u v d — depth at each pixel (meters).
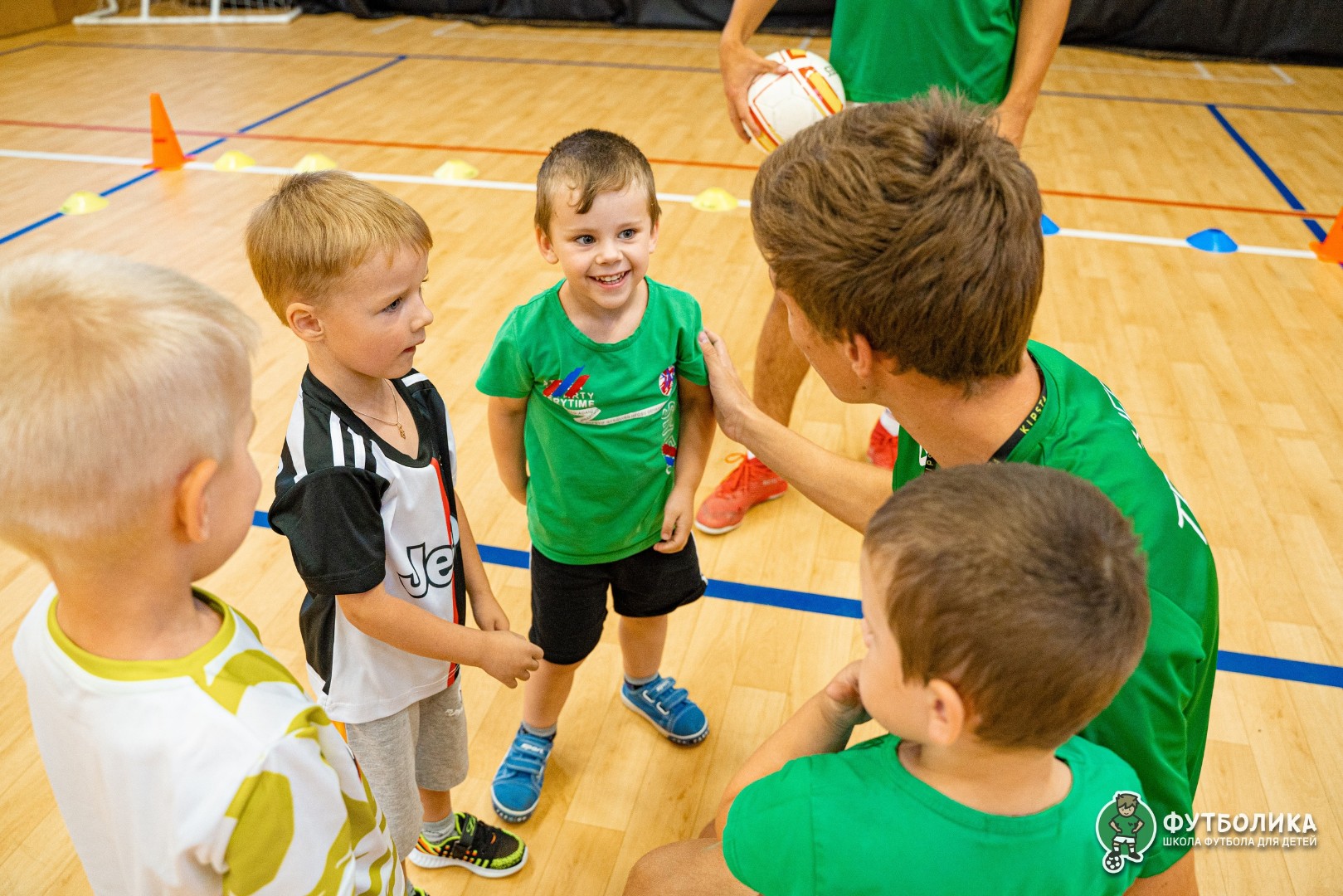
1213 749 1.89
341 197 1.12
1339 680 2.05
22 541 0.70
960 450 1.02
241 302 3.49
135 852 0.77
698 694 2.04
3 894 1.58
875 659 0.76
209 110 5.84
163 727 0.72
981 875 0.77
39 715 0.79
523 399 1.53
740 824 0.85
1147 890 0.89
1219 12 7.09
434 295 3.59
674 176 4.86
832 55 2.52
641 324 1.47
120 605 0.73
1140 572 0.73
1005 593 0.67
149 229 4.12
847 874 0.79
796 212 0.92
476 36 7.93
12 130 5.39
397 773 1.37
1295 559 2.37
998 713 0.70
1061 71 6.96
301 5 8.52
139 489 0.68
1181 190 4.77
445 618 1.35
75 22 8.08
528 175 4.86
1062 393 1.00
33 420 0.65
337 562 1.11
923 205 0.85
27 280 0.67
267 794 0.73
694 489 1.63
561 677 1.74
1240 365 3.21
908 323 0.89
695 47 7.63
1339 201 4.64
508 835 1.69
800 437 1.37
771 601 2.29
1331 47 6.98
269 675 0.79
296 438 1.13
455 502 1.38
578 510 1.55
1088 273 3.86
